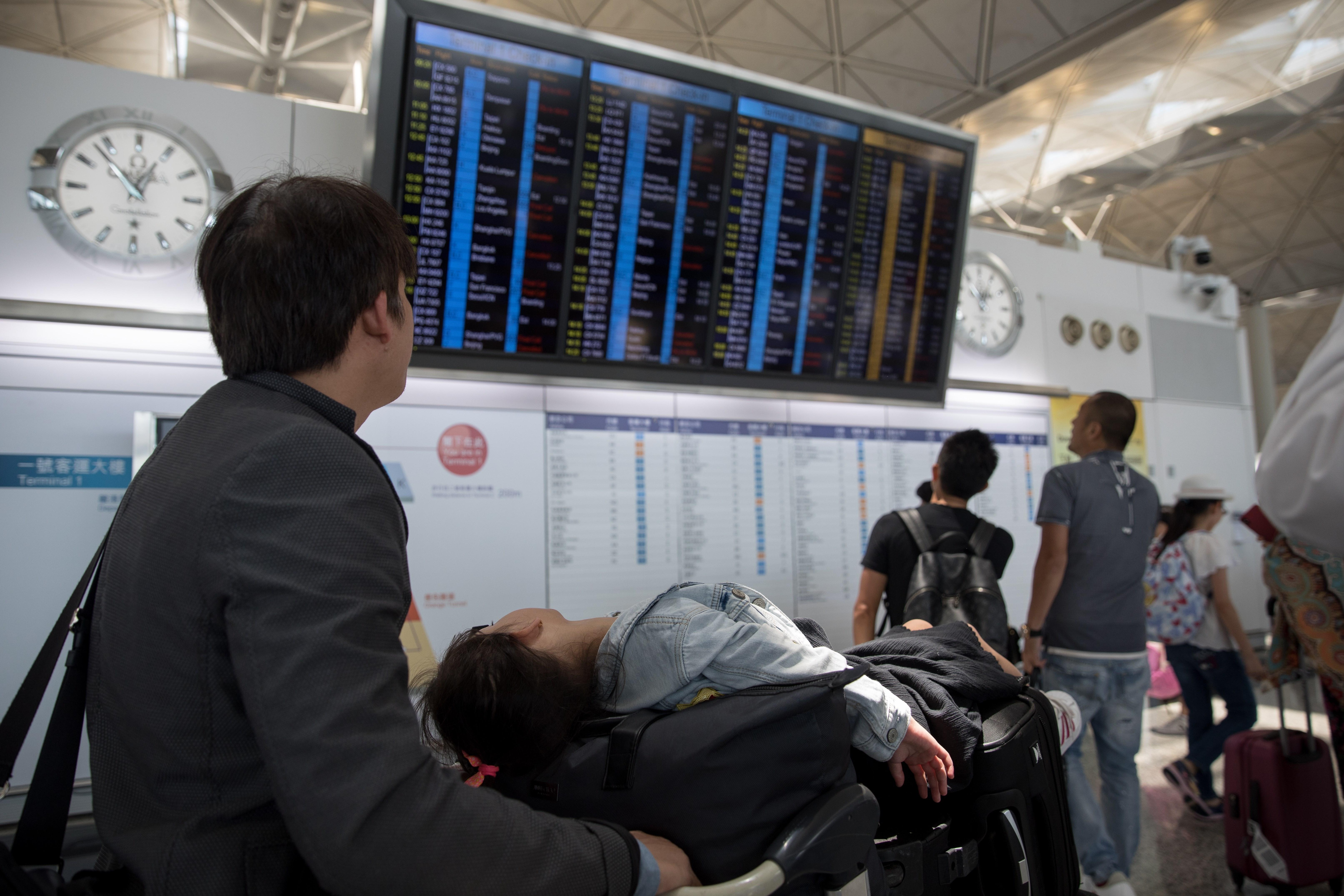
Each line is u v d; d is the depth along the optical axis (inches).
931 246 130.1
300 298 29.6
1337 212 343.9
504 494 109.5
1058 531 95.5
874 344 128.6
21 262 88.5
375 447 102.7
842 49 199.0
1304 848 91.4
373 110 91.0
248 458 26.0
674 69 106.2
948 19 184.5
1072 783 92.9
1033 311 163.9
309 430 27.1
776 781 35.6
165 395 94.5
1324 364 40.1
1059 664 97.4
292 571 24.8
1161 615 127.3
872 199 123.6
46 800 29.3
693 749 34.9
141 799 27.3
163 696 26.1
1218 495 127.6
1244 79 218.5
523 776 39.7
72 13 173.6
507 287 101.5
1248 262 385.1
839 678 38.1
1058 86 213.8
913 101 216.5
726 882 32.6
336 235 30.1
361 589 26.1
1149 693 166.6
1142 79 214.2
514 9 183.5
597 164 103.8
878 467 141.0
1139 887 99.4
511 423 111.0
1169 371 183.8
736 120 111.6
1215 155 256.5
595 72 101.7
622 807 36.2
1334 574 70.1
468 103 95.4
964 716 47.9
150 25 178.2
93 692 28.6
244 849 26.3
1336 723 70.8
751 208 114.9
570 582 112.7
